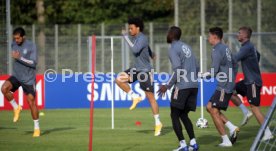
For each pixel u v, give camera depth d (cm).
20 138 3584
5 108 5344
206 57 5675
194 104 3077
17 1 10062
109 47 6188
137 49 3619
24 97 5372
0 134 3766
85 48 6175
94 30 7219
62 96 5478
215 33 3152
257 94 3409
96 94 5491
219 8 6438
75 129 3994
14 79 3641
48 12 10094
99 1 10144
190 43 6103
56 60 6138
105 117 4750
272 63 5812
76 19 10175
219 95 3181
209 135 3684
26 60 3494
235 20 6350
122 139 3538
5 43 5250
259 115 3416
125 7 10281
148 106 5544
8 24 5228
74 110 5328
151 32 6531
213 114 3222
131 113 5034
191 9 6512
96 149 3186
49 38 6216
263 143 3300
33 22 10119
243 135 3694
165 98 5544
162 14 10519
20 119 4638
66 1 10162
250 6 6341
